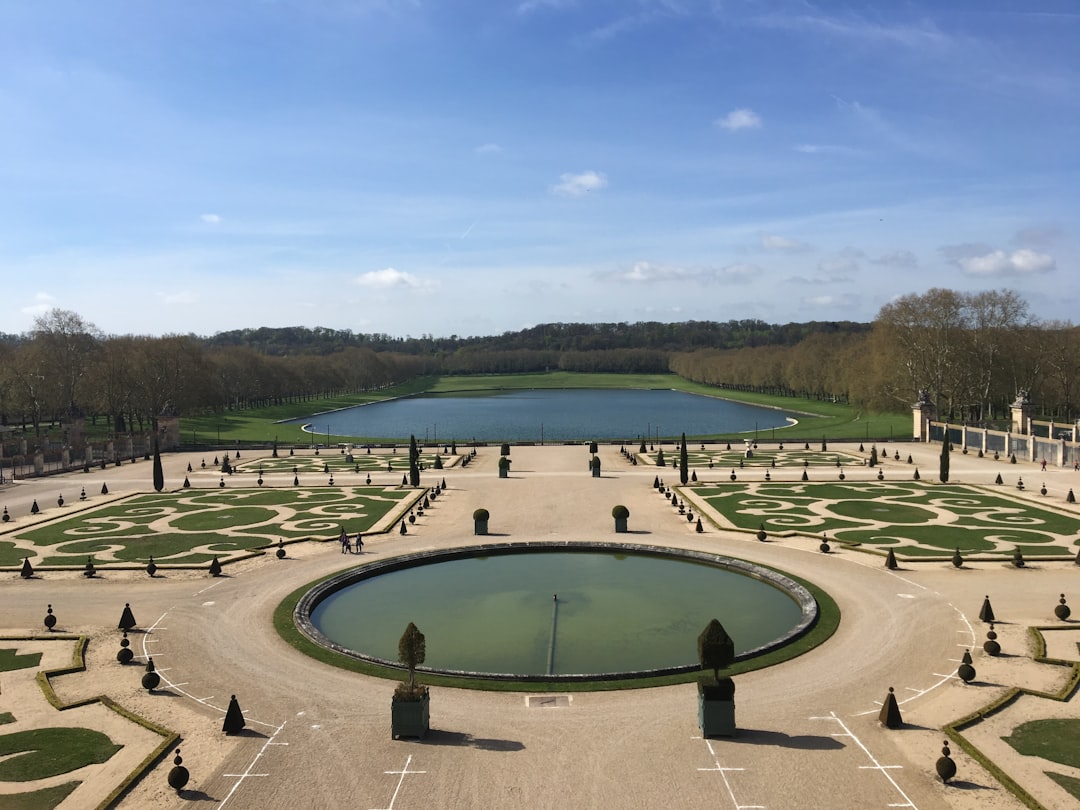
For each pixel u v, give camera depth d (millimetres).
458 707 42906
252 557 76312
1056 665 47781
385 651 53188
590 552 78875
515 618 59062
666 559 76000
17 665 49344
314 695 44656
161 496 113125
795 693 44281
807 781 34969
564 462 147500
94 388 194125
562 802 33469
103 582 67938
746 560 72562
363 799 33844
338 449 176250
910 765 36312
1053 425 151750
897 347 188125
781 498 104562
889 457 147625
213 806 33375
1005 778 34719
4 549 79875
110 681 46812
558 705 43000
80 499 111250
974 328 184500
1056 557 71750
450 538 83188
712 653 38750
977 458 145500
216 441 198625
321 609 61938
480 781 35219
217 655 50875
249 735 39812
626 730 40000
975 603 59781
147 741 39156
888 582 65625
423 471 136750
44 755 37750
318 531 87125
